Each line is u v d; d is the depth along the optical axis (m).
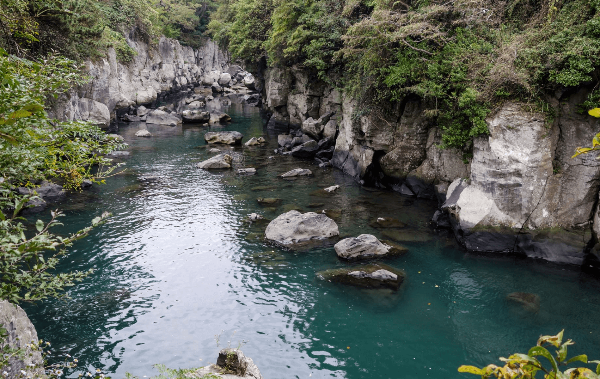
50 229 16.70
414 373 9.28
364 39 21.38
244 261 14.51
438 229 17.27
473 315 11.39
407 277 13.41
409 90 19.66
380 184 23.61
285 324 11.02
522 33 16.23
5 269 4.25
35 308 11.52
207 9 89.50
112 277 13.30
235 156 31.38
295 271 13.79
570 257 14.15
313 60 28.02
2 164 4.08
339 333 10.67
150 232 16.89
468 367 1.98
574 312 11.45
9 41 15.27
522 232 14.80
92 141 5.53
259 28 42.41
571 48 13.56
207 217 18.66
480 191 15.59
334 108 31.80
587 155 13.97
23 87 3.47
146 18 60.91
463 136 17.16
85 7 32.41
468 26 18.05
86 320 11.05
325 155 29.95
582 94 13.95
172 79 72.50
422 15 18.45
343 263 14.26
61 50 24.14
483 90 15.41
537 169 14.44
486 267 14.08
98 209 19.36
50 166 5.19
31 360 6.36
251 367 7.98
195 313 11.45
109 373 9.07
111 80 40.84
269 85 46.03
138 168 27.42
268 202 20.66
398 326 10.98
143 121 47.78
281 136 35.53
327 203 20.58
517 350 9.96
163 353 9.81
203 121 47.31
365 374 9.22
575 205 14.28
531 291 12.55
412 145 21.86
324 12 28.36
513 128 14.52
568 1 15.01
